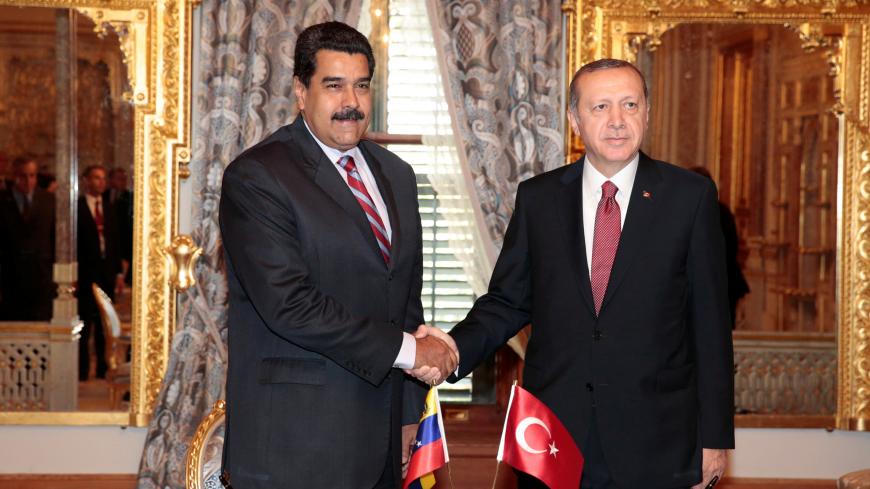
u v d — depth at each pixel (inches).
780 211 183.2
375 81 173.2
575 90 92.4
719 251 92.4
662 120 179.8
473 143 170.6
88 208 181.6
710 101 179.6
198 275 171.3
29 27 181.3
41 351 178.7
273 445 85.7
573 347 90.8
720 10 176.2
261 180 86.0
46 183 181.8
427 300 178.9
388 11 173.5
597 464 90.7
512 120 170.9
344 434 86.1
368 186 92.7
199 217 171.2
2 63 183.0
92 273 180.9
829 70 180.5
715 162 181.3
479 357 98.2
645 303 90.0
